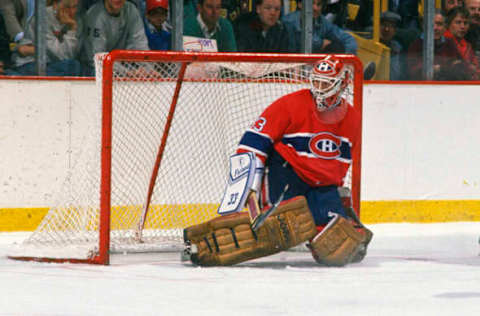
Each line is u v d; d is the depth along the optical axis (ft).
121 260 43.91
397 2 75.72
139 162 63.87
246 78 64.18
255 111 64.85
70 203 49.06
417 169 72.90
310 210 42.06
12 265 40.27
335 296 29.73
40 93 64.90
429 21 76.02
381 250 51.01
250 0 72.74
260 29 73.26
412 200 72.90
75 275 36.09
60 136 65.31
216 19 72.18
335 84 40.83
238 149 41.45
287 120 41.39
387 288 31.83
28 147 64.69
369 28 75.61
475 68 78.07
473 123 73.61
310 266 41.16
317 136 41.68
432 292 30.76
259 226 39.68
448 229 66.49
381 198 72.38
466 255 48.16
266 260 44.04
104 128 42.09
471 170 73.72
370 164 72.08
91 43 68.74
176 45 71.26
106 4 68.85
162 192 63.21
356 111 44.01
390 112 72.23
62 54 67.82
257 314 25.84
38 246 46.60
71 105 65.51
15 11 66.28
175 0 71.00
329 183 42.22
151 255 46.01
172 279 34.86
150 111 64.80
